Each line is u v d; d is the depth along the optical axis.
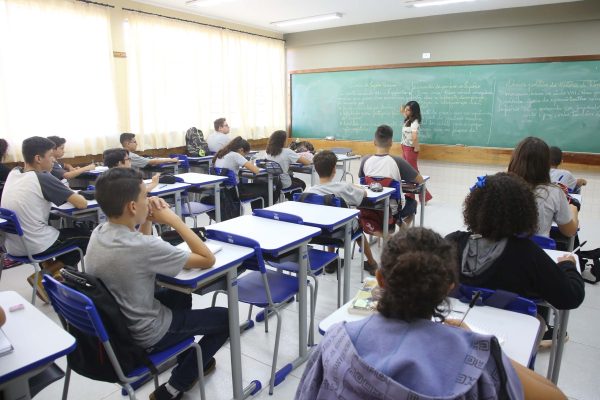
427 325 0.76
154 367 1.50
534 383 0.88
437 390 0.68
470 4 5.37
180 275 1.57
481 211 1.39
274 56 7.39
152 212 1.65
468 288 1.40
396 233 0.91
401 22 6.32
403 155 5.98
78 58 4.84
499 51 5.70
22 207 2.62
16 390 1.10
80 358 1.50
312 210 2.60
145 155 5.74
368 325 0.80
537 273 1.37
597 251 3.23
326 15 6.09
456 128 6.16
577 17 5.11
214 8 5.72
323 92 7.28
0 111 4.31
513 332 1.22
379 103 6.75
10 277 3.38
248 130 7.07
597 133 5.24
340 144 7.18
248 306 2.82
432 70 6.20
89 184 4.43
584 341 2.42
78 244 2.88
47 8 4.52
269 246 1.87
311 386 0.83
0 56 4.24
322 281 3.24
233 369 1.86
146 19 5.43
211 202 4.22
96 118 5.08
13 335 1.20
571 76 5.28
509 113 5.75
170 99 5.87
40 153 2.78
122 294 1.47
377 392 0.69
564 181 3.33
